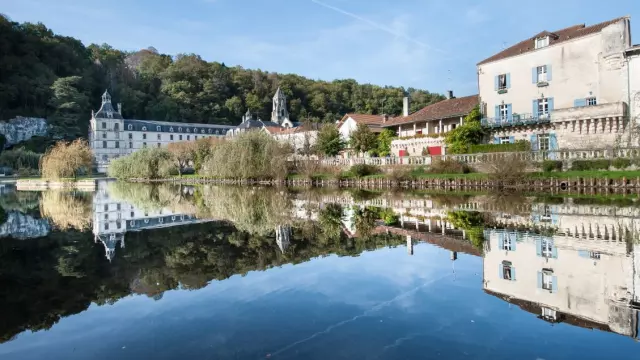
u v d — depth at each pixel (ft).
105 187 160.04
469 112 136.98
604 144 104.88
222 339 18.57
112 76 431.02
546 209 62.95
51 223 60.90
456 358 16.67
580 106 107.24
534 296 24.95
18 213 74.95
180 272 31.24
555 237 43.19
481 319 20.94
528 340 18.43
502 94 128.16
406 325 20.15
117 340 18.70
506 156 99.60
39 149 338.75
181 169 216.54
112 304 23.82
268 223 57.41
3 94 336.70
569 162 94.94
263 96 500.74
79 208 82.43
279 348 17.63
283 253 38.06
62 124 360.89
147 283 28.19
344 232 49.62
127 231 52.16
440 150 143.13
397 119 173.47
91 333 19.57
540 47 119.03
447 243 41.98
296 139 212.02
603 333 19.10
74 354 17.40
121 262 34.78
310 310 22.34
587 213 58.23
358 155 175.22
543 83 117.60
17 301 24.61
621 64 103.24
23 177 250.16
